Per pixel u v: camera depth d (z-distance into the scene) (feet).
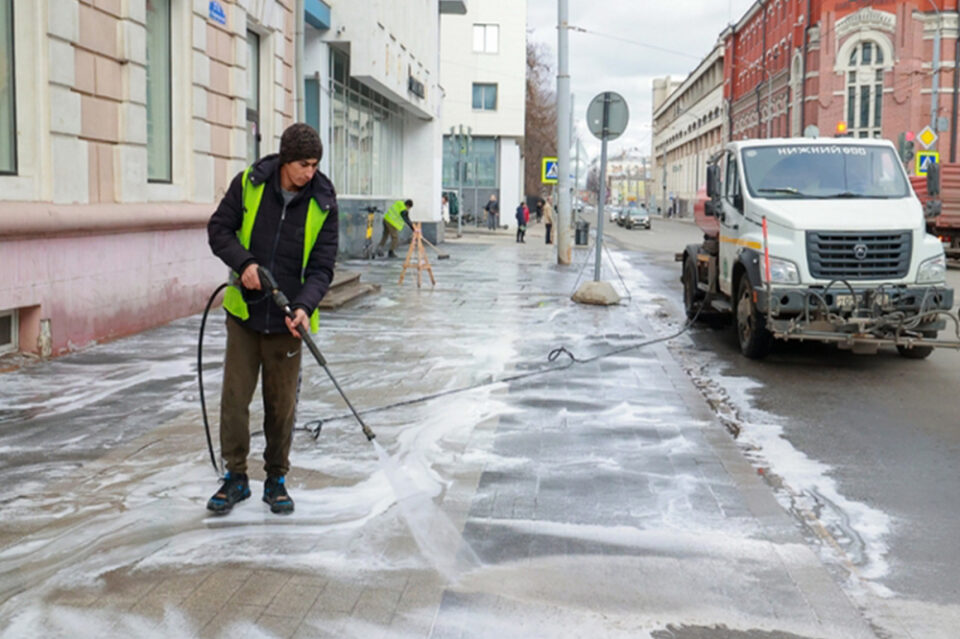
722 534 14.78
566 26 72.43
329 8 67.46
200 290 39.88
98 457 18.10
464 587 12.42
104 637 10.78
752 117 257.75
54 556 13.16
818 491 17.62
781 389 27.53
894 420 23.58
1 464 17.57
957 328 30.76
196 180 39.60
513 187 171.22
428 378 26.84
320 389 25.08
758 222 32.55
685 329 40.63
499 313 42.86
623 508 15.88
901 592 12.93
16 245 26.30
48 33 27.94
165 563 12.96
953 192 82.23
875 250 30.45
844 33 185.26
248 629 11.02
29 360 27.48
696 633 11.35
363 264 72.49
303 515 15.02
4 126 27.04
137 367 27.27
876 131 183.52
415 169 107.65
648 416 22.82
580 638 11.12
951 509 16.63
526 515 15.39
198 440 19.38
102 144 31.78
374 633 11.03
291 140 13.93
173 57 38.27
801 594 12.56
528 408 23.35
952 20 172.04
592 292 47.47
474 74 165.78
